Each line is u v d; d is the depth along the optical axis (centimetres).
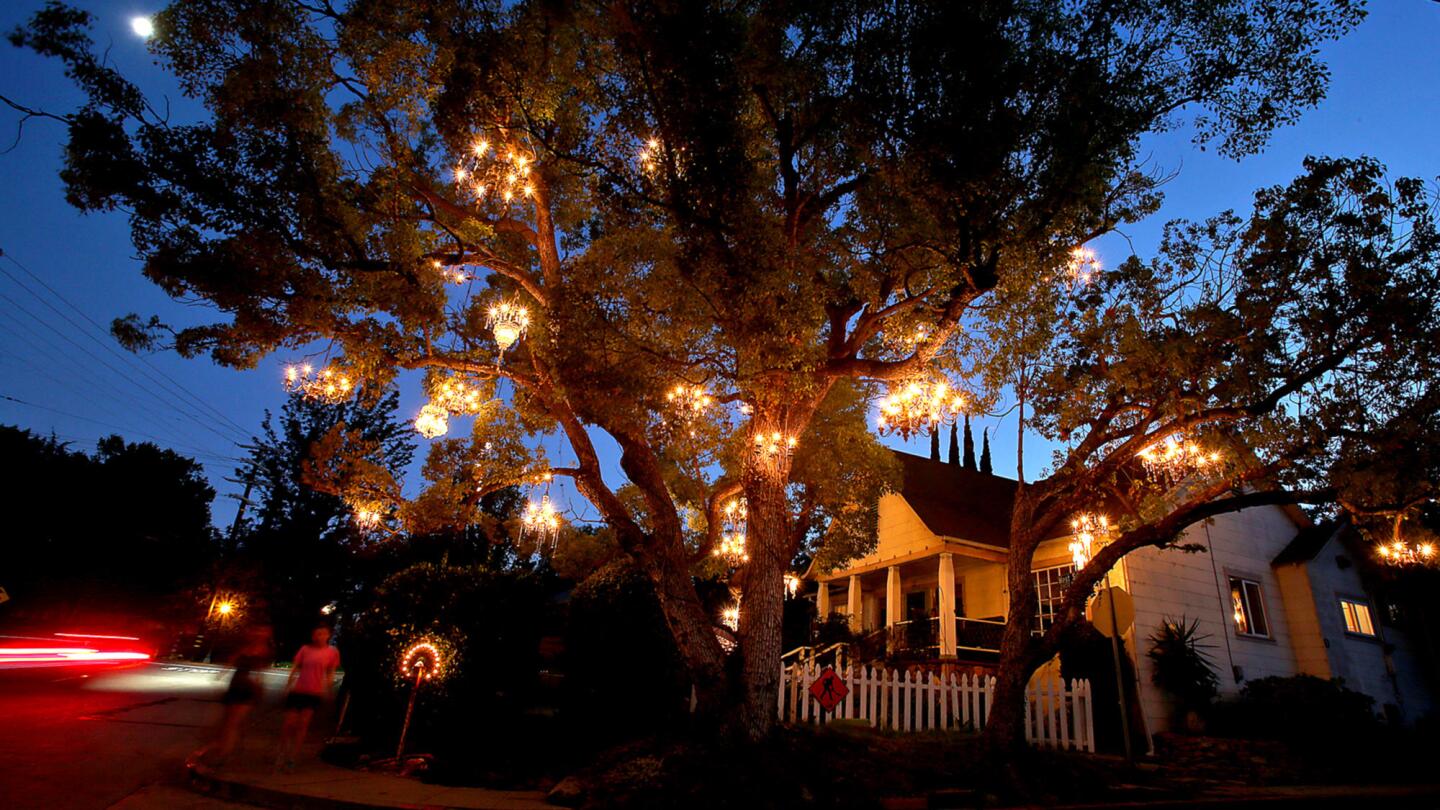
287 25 982
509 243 1272
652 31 849
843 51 923
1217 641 1727
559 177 1170
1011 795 899
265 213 939
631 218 1020
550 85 998
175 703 1411
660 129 902
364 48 1044
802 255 1049
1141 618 1638
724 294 875
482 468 1105
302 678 898
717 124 853
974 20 823
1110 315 1198
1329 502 1155
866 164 1034
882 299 1127
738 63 883
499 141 1086
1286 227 1059
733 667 930
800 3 895
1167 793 1001
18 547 3341
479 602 1180
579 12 944
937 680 1266
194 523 4106
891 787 852
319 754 1032
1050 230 970
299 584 3566
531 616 1230
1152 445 1172
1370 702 1600
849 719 1177
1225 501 1119
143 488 3809
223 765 864
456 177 1202
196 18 938
